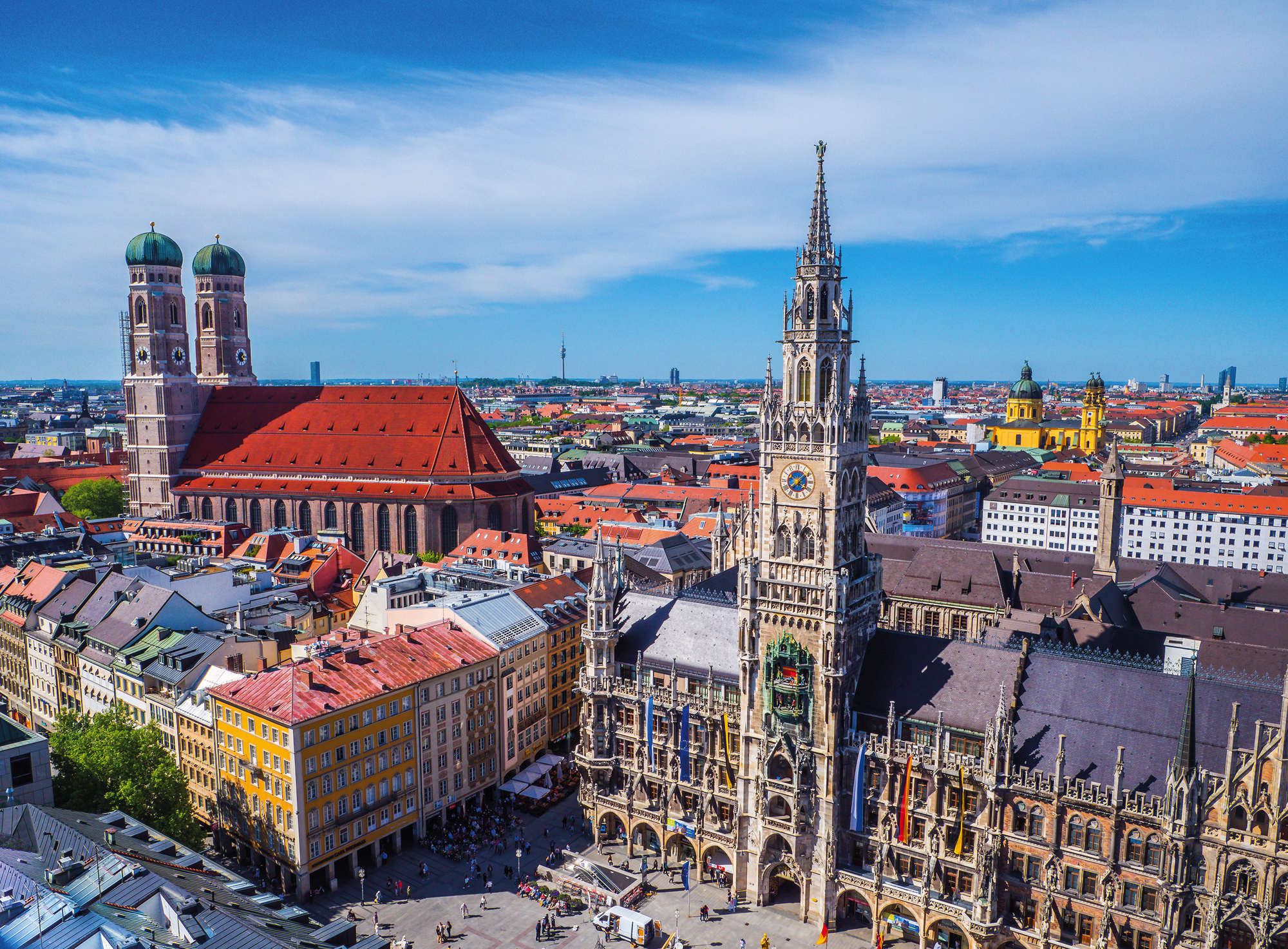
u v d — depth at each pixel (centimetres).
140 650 12525
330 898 9788
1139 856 7694
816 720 9156
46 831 7075
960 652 9225
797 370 9050
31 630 14725
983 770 8281
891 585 14688
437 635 11850
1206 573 14975
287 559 19388
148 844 7538
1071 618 12044
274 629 14275
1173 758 7812
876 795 9019
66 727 10581
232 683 10481
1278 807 7056
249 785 10138
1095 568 14162
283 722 9525
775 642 9319
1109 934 7775
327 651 10912
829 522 8919
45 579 15525
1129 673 8431
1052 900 8038
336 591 17788
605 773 10919
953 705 8906
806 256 8925
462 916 9462
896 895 8812
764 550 9356
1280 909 7119
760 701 9544
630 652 11031
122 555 19688
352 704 10031
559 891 9844
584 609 13975
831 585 8888
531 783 11925
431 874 10288
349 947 6256
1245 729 7669
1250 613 12344
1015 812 8250
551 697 13175
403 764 10694
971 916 8306
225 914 5969
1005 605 13462
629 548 19375
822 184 8912
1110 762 8031
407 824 10800
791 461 9081
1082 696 8494
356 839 10175
